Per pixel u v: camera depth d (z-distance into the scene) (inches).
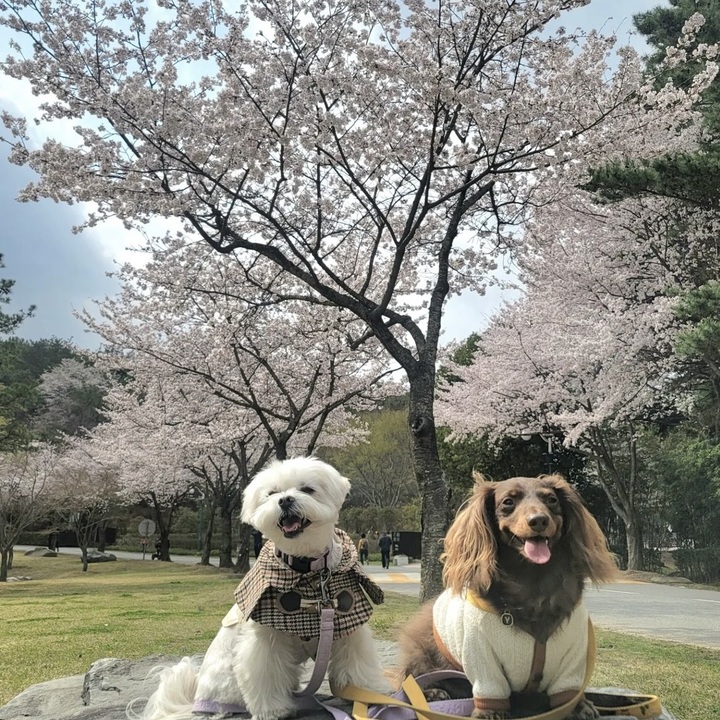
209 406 749.3
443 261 387.2
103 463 1114.7
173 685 122.3
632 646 296.7
